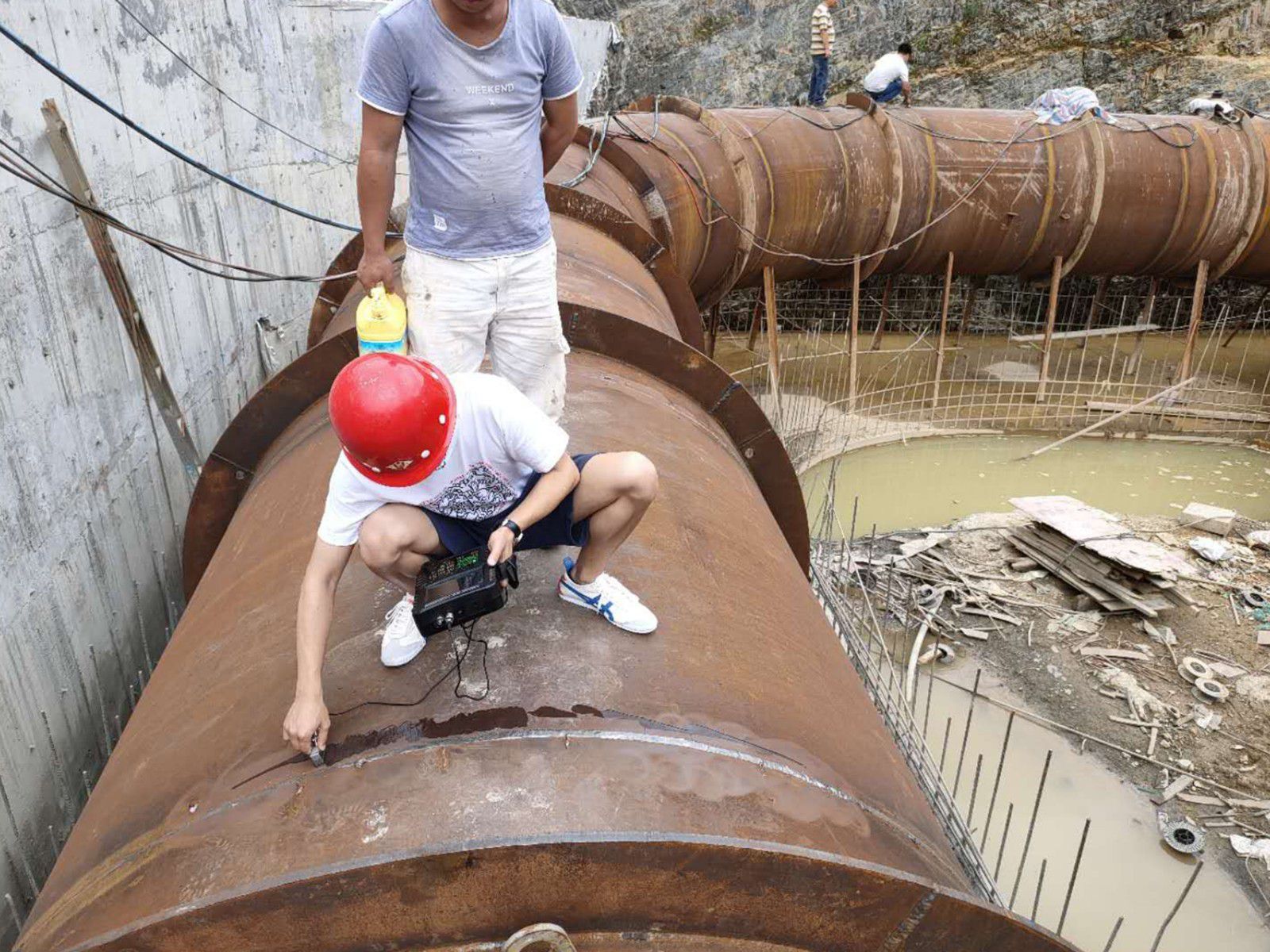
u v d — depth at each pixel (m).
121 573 5.96
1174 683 8.32
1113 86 19.81
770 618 2.96
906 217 13.98
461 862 1.78
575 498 2.28
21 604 4.78
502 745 2.05
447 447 2.06
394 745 2.07
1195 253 14.65
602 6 21.14
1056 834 6.79
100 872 2.19
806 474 12.77
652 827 1.92
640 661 2.34
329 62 11.01
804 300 18.95
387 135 2.79
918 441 13.94
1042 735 7.76
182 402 7.06
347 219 11.87
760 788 2.12
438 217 2.90
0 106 4.68
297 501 3.60
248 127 8.66
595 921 1.91
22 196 4.85
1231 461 13.45
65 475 5.25
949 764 7.44
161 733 2.65
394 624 2.30
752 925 1.97
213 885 1.89
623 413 3.88
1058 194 14.08
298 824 1.96
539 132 3.05
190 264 5.35
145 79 6.51
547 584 2.53
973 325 19.08
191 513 4.73
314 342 6.81
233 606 3.12
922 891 2.01
